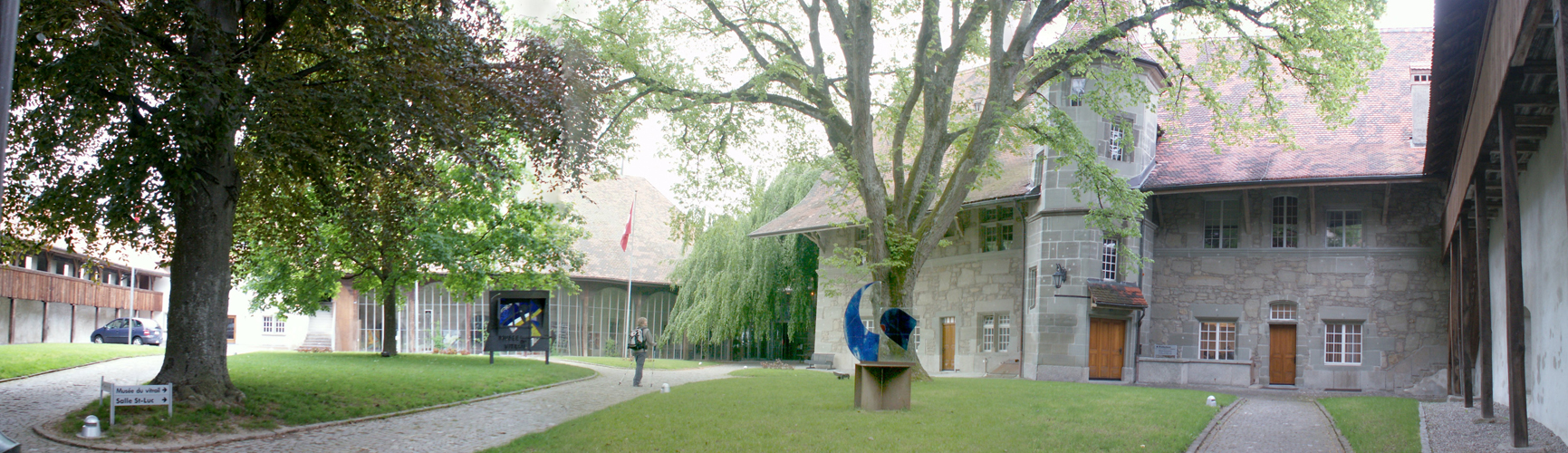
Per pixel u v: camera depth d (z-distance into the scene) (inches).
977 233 1162.0
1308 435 467.8
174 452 397.1
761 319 1353.3
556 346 1485.0
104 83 404.8
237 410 471.8
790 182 1395.2
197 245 480.4
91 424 407.5
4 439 347.6
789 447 374.3
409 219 632.4
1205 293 1034.7
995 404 544.4
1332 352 987.9
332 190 538.0
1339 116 773.3
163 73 383.9
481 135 525.3
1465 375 592.7
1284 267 1010.1
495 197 912.9
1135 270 999.0
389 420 502.6
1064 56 749.3
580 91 573.0
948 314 1195.9
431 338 1496.1
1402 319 964.0
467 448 413.7
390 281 903.1
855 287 1231.5
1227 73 800.3
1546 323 471.5
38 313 1461.6
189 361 473.4
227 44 427.2
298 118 443.8
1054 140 737.6
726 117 785.6
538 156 536.1
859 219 828.0
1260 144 1054.4
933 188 747.4
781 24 790.5
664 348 1579.7
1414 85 984.9
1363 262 985.5
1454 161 601.6
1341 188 998.4
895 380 510.3
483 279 928.3
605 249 1594.5
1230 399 672.4
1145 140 1042.1
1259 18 730.8
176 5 414.6
